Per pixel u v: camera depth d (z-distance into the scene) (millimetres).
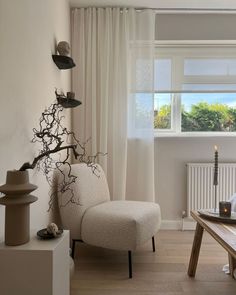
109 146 3074
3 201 1144
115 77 3029
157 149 3281
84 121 3039
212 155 3268
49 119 2078
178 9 3082
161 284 1979
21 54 1530
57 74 2389
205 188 3168
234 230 1663
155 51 3324
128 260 2309
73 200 2264
